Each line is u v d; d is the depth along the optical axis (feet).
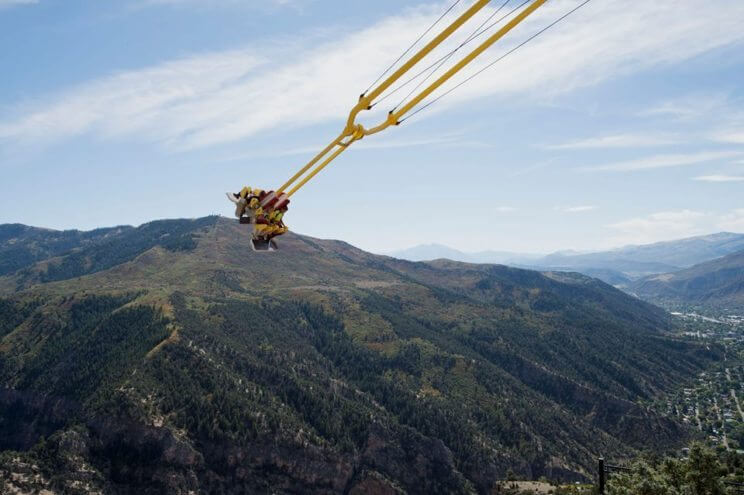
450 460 597.52
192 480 509.35
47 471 488.44
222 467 529.45
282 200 57.82
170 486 499.51
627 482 136.67
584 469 654.53
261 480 534.37
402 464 588.50
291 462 548.31
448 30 37.47
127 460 516.32
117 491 501.56
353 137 51.42
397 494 555.69
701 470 122.93
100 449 522.88
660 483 122.52
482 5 34.91
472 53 39.86
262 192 57.88
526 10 36.45
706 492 121.29
